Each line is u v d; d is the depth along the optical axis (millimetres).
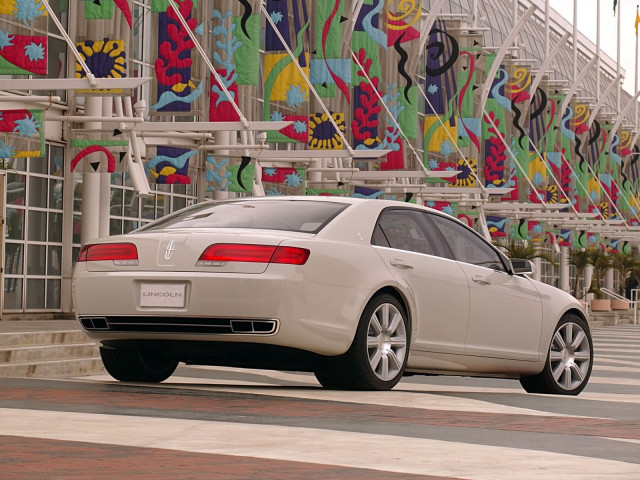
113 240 10414
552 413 9117
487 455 6328
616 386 13906
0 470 5461
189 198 31781
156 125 24312
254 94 28422
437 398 10000
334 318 10016
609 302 58906
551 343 12492
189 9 23547
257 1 25047
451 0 51875
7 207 25500
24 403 8680
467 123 38750
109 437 6715
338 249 10188
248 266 9797
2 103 24672
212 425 7395
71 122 26328
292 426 7473
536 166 48281
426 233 11352
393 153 33000
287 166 30500
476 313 11492
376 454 6285
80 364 14258
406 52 32750
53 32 26766
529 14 42656
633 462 6191
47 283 26750
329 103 28703
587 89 78000
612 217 64188
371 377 10344
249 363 10453
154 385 11023
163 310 9961
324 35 28797
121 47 21078
